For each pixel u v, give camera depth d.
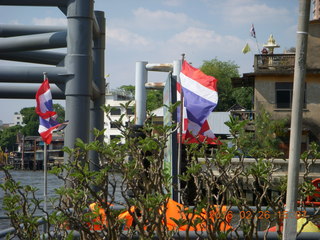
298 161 9.82
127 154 8.59
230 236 9.01
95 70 37.09
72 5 27.58
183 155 35.72
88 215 8.25
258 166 8.22
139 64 55.06
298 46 10.27
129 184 8.21
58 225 8.69
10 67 27.75
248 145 8.33
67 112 27.58
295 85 10.22
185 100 22.83
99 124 37.09
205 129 22.55
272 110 72.62
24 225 8.44
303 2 10.30
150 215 8.14
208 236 8.05
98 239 8.22
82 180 7.83
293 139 9.96
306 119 72.31
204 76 22.97
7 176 8.61
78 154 8.41
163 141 8.49
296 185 9.67
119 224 8.19
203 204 7.83
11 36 31.56
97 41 37.12
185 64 23.61
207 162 8.20
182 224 7.87
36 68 27.86
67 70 27.58
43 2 27.61
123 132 8.65
